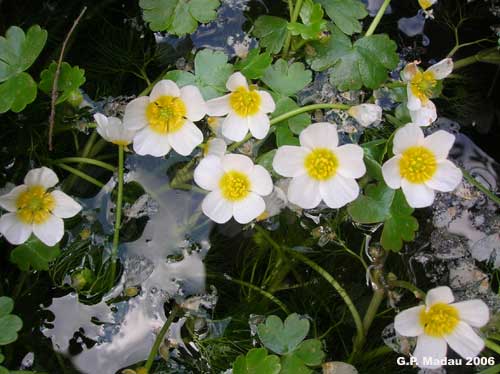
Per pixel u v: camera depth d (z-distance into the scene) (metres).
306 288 0.16
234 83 0.16
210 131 0.17
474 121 0.18
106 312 0.16
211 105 0.16
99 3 0.19
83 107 0.18
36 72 0.18
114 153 0.17
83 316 0.16
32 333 0.15
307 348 0.15
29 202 0.15
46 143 0.17
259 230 0.17
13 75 0.16
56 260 0.16
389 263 0.17
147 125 0.16
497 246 0.17
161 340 0.15
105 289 0.16
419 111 0.17
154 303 0.16
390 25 0.19
